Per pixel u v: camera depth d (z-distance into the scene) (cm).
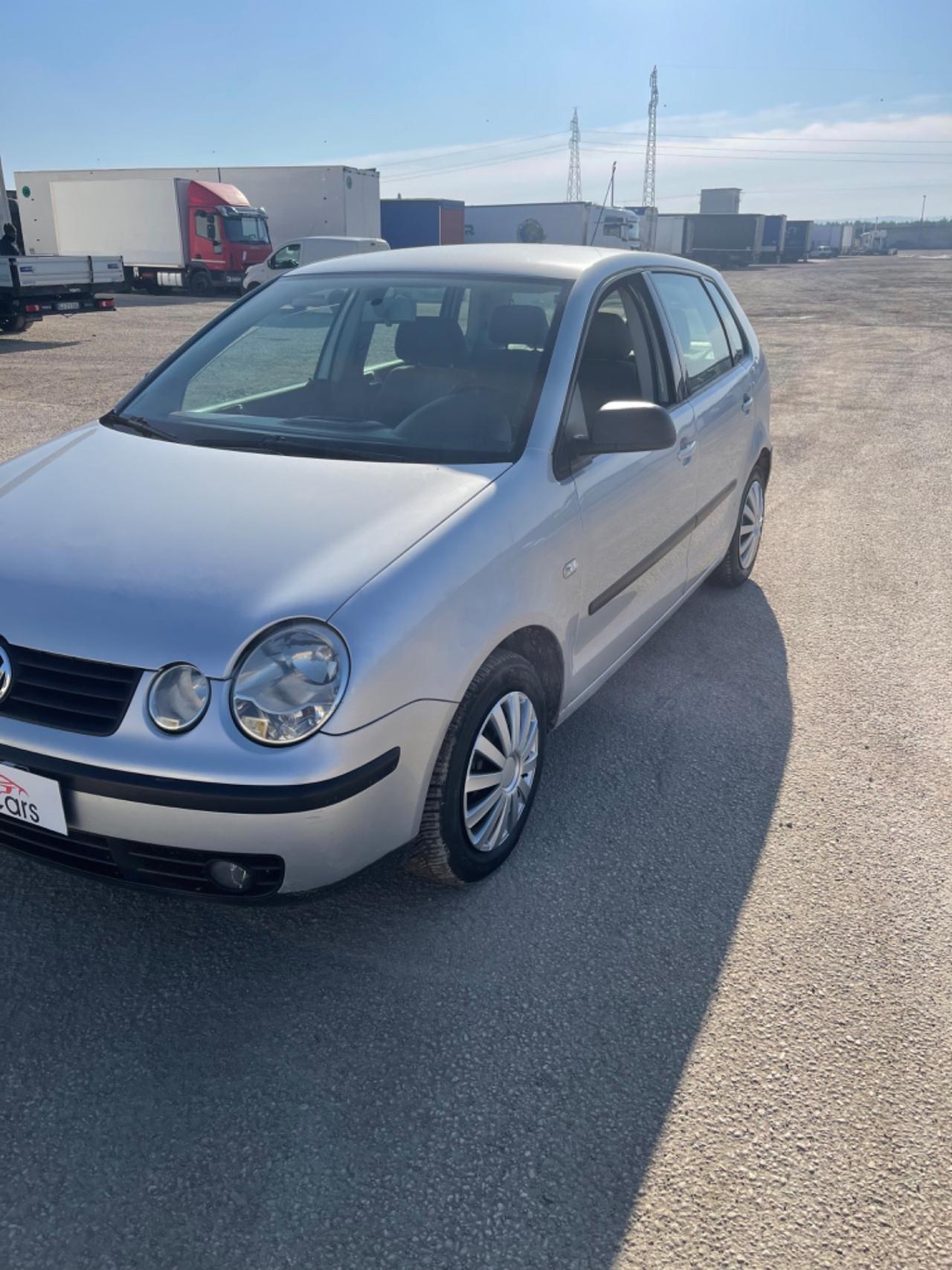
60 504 260
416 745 225
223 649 206
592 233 4334
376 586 220
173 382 340
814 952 256
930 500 700
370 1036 224
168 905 265
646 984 243
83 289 1659
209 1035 222
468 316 323
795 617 483
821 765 348
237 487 262
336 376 327
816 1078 217
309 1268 173
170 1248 176
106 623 214
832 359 1484
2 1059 214
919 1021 235
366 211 3294
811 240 6812
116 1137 197
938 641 457
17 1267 171
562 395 294
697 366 405
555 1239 180
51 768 209
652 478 337
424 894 273
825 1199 190
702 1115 207
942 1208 189
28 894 267
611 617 327
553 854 292
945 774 345
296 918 261
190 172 3189
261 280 2847
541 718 287
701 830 307
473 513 249
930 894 281
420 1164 194
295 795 203
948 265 6125
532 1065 218
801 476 765
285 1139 198
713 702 391
